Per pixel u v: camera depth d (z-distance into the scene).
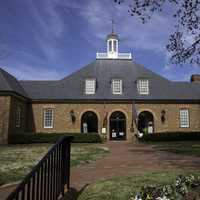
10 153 16.92
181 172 9.15
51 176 5.27
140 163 12.41
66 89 32.22
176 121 31.41
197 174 8.61
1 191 7.32
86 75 33.50
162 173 8.95
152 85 32.84
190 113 31.72
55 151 5.43
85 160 13.27
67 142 6.49
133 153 17.09
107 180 8.08
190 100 31.69
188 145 22.81
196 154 15.57
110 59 35.31
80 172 10.15
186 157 14.45
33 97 31.45
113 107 31.22
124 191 6.72
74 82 32.88
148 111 31.34
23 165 11.57
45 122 31.14
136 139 30.22
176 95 32.06
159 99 31.38
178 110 31.66
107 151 18.34
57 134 28.20
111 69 34.38
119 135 31.62
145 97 31.52
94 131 32.00
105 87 32.25
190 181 6.62
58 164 5.75
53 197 5.42
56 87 32.62
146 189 6.10
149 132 31.44
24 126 30.30
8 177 9.00
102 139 29.08
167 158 14.11
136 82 32.75
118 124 31.86
